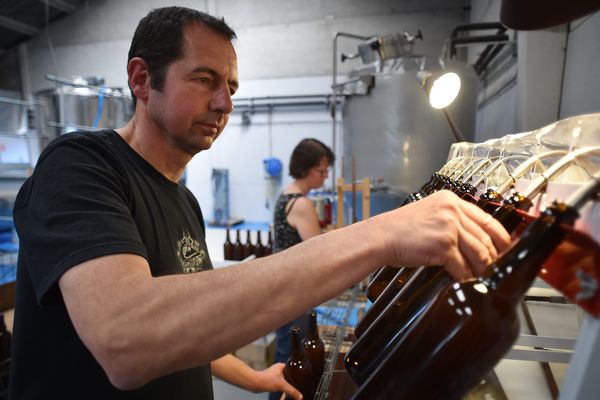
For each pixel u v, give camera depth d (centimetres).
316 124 515
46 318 56
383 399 30
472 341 27
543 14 30
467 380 27
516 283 27
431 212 35
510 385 44
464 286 29
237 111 539
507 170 51
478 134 309
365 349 45
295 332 92
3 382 143
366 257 34
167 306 34
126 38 547
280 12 504
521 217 35
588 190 25
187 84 58
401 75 224
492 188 45
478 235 33
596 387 22
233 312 33
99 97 410
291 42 505
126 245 40
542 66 134
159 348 33
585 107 111
